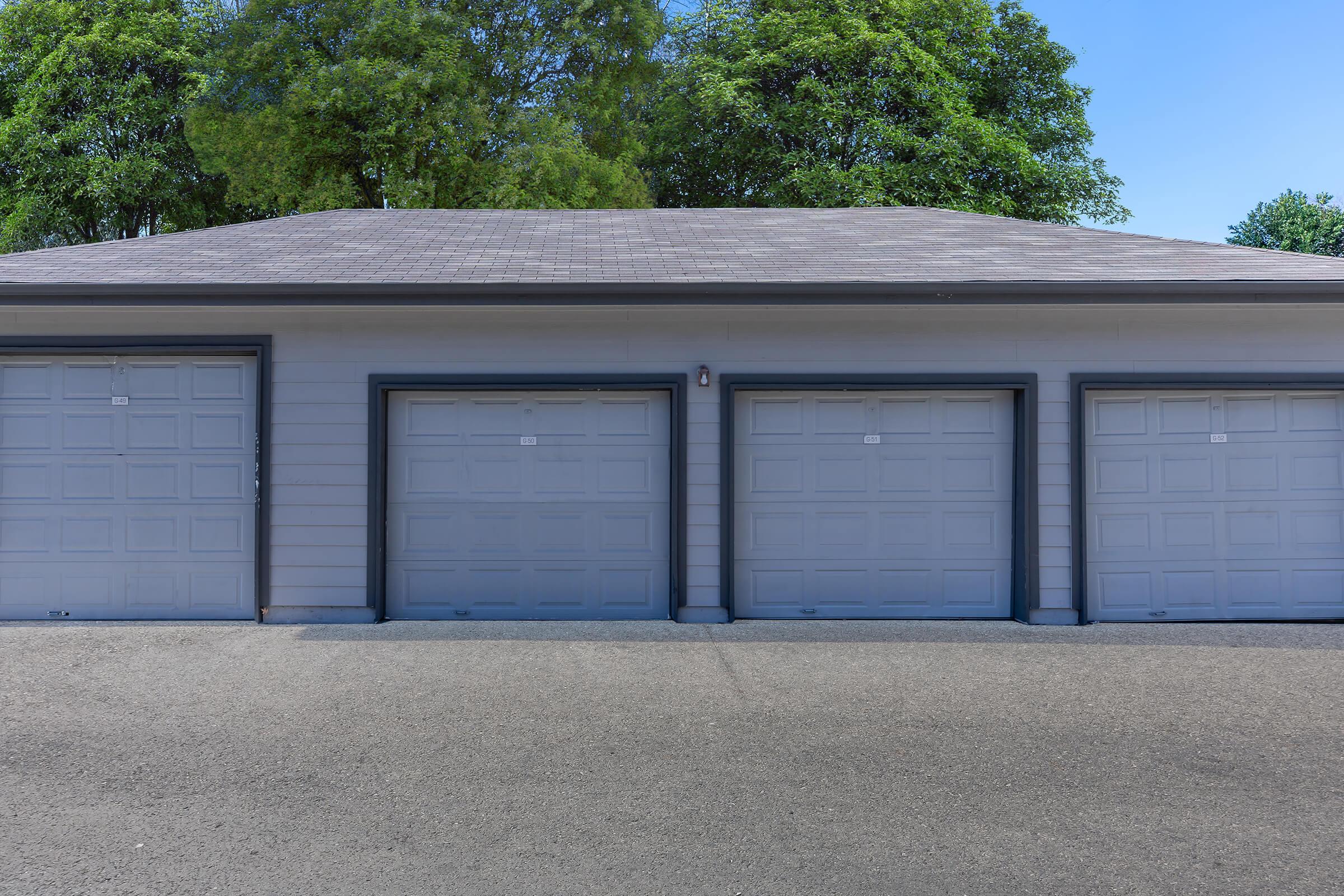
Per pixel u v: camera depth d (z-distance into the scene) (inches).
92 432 318.7
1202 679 242.8
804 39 871.1
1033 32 995.9
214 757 183.6
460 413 324.8
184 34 936.9
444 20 835.4
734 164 967.0
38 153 882.8
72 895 129.6
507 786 169.2
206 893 130.6
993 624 316.2
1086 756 184.9
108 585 318.3
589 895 130.8
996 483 327.9
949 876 136.1
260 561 314.5
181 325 315.9
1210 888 132.7
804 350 321.7
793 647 277.7
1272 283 292.8
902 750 187.8
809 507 327.0
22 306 292.8
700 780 172.4
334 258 336.5
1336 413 327.3
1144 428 326.6
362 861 140.4
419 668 252.2
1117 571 325.4
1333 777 174.1
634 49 927.7
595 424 325.7
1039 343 321.7
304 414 315.9
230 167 875.4
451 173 840.9
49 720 206.1
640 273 313.6
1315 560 325.7
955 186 858.1
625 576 325.4
